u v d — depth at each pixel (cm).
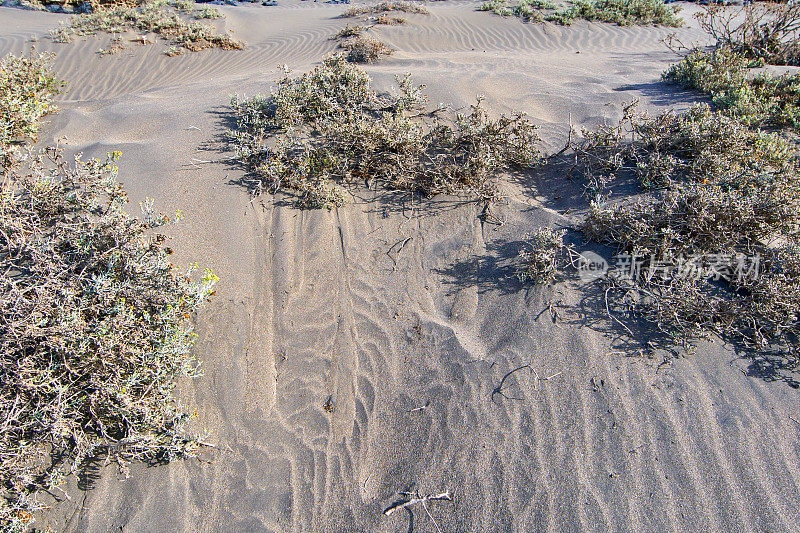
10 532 270
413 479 306
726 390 319
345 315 404
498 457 306
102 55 903
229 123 601
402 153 516
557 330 363
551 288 389
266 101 617
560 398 327
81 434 300
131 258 360
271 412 346
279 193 497
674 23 1242
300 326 396
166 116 621
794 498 270
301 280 428
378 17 1152
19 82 647
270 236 461
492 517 283
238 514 300
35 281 334
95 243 367
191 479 312
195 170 517
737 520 266
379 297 416
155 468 315
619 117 613
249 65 911
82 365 308
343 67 661
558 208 477
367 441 329
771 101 579
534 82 725
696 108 544
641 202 447
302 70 805
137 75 862
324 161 512
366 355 376
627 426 308
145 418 305
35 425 294
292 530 293
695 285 370
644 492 280
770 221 385
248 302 406
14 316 308
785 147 480
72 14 1182
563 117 632
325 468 318
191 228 454
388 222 477
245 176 514
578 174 516
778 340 343
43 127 604
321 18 1216
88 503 299
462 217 475
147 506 300
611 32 1162
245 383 358
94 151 546
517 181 518
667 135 506
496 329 376
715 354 338
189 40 966
